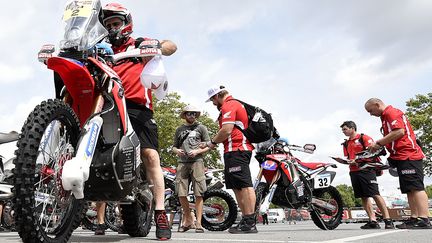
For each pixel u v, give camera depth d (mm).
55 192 2484
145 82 3139
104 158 2688
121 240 3348
